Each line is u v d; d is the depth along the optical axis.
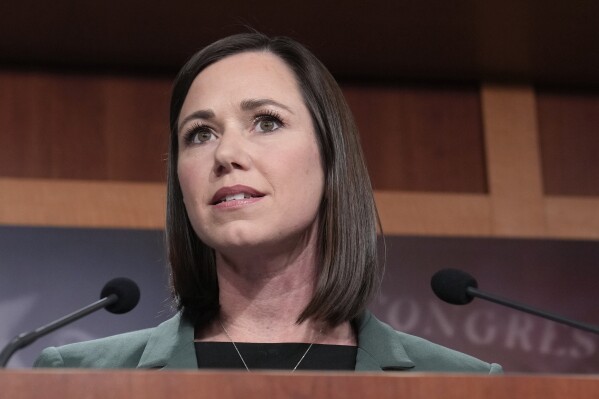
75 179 8.87
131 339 4.60
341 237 4.57
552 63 9.11
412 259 8.58
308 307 4.48
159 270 8.22
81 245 8.20
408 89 9.41
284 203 4.34
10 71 8.98
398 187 9.23
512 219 9.22
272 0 7.94
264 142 4.42
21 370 3.03
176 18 8.17
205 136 4.54
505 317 8.45
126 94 9.09
